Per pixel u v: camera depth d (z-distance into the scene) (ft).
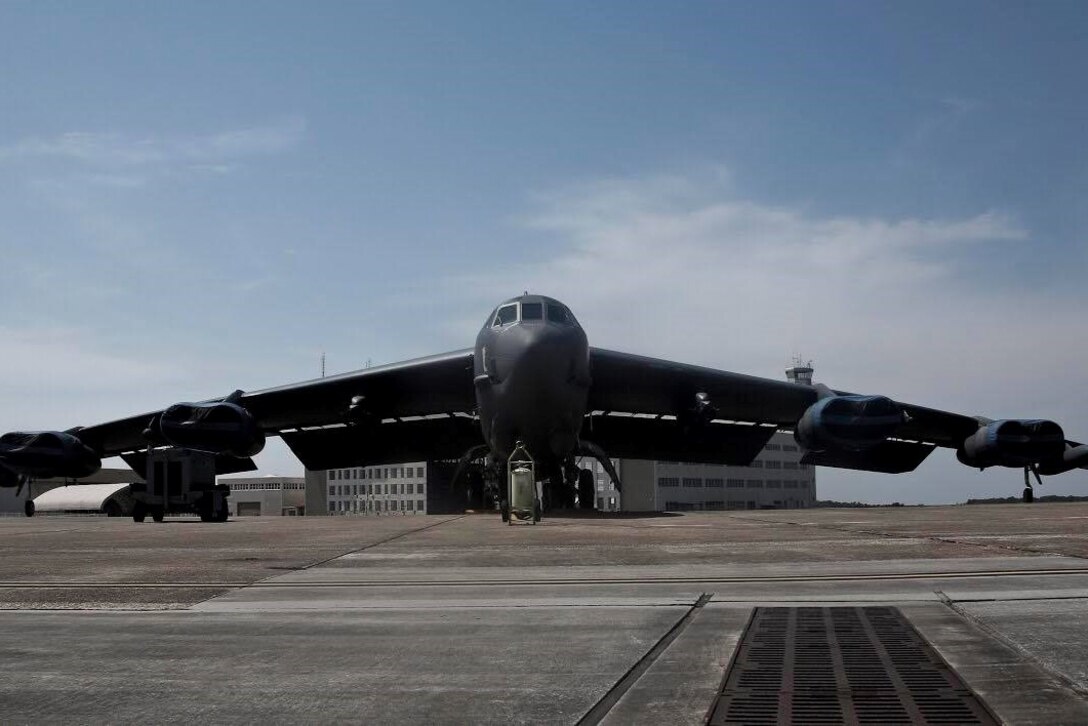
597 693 18.63
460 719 17.01
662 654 22.08
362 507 396.16
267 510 363.76
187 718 17.30
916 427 117.19
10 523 106.32
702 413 107.65
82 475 119.75
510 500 78.69
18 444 116.16
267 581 35.88
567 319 93.76
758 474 312.09
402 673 20.57
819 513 95.50
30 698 18.79
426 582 35.17
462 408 115.55
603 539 54.95
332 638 24.61
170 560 44.93
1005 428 110.42
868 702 17.72
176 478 100.12
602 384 108.99
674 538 54.95
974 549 43.75
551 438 94.38
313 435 125.08
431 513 128.06
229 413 104.32
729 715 17.11
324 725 16.78
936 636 23.43
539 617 27.35
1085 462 115.75
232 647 23.57
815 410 105.29
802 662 21.01
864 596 30.09
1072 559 39.04
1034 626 24.41
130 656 22.61
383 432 122.93
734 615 27.14
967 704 17.47
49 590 33.76
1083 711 16.72
